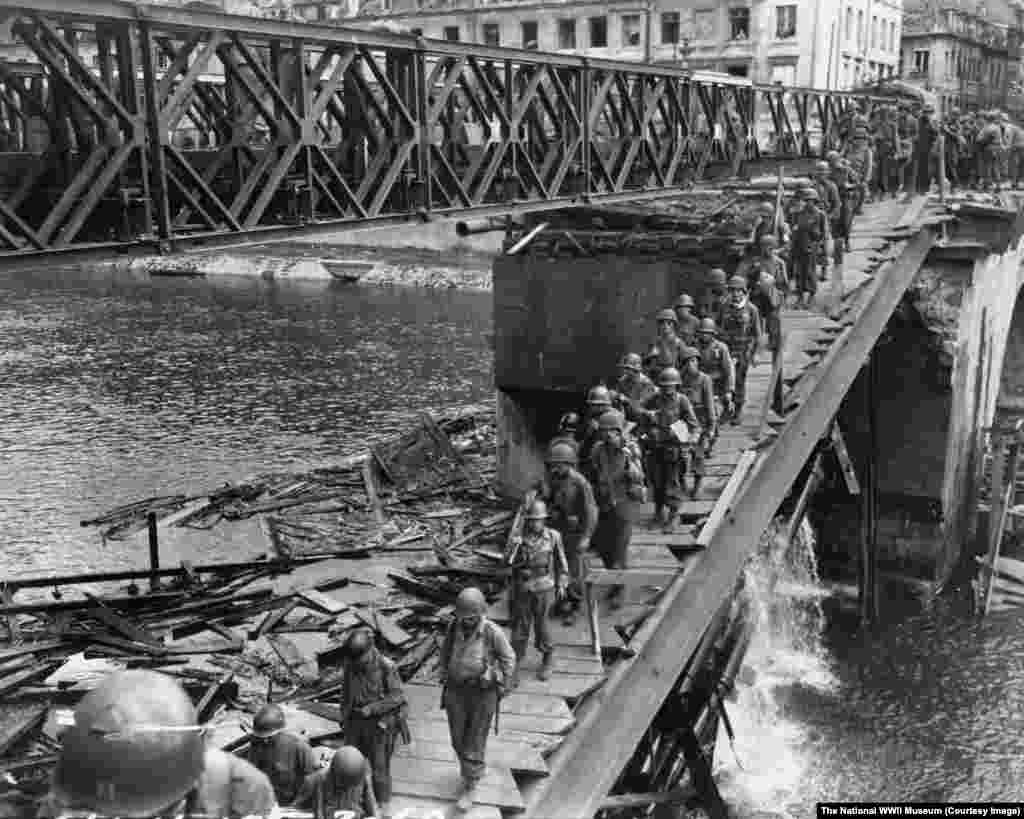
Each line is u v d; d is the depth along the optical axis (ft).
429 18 260.01
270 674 56.65
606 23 241.55
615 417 39.73
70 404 137.80
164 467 107.76
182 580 69.72
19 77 48.85
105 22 35.78
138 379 152.56
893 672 75.82
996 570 89.25
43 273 282.56
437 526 81.35
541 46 250.16
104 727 11.00
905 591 87.51
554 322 76.28
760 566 70.38
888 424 86.63
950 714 70.44
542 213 79.97
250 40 42.16
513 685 35.37
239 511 88.22
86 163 35.86
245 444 117.08
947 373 83.61
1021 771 64.13
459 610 29.60
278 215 45.91
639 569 41.29
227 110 43.91
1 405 137.39
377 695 29.71
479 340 179.11
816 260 68.23
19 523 90.27
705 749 56.13
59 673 56.18
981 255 81.82
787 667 76.48
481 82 55.06
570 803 30.91
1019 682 74.33
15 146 49.49
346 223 47.34
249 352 171.53
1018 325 124.88
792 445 51.96
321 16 271.69
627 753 32.99
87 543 83.97
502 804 30.27
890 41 261.44
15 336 189.57
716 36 228.22
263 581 70.69
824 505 89.71
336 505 87.81
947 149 106.11
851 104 107.76
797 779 63.00
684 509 45.80
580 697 34.91
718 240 71.20
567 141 63.57
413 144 50.37
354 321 199.82
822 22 217.97
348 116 49.60
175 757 11.17
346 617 63.98
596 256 74.95
